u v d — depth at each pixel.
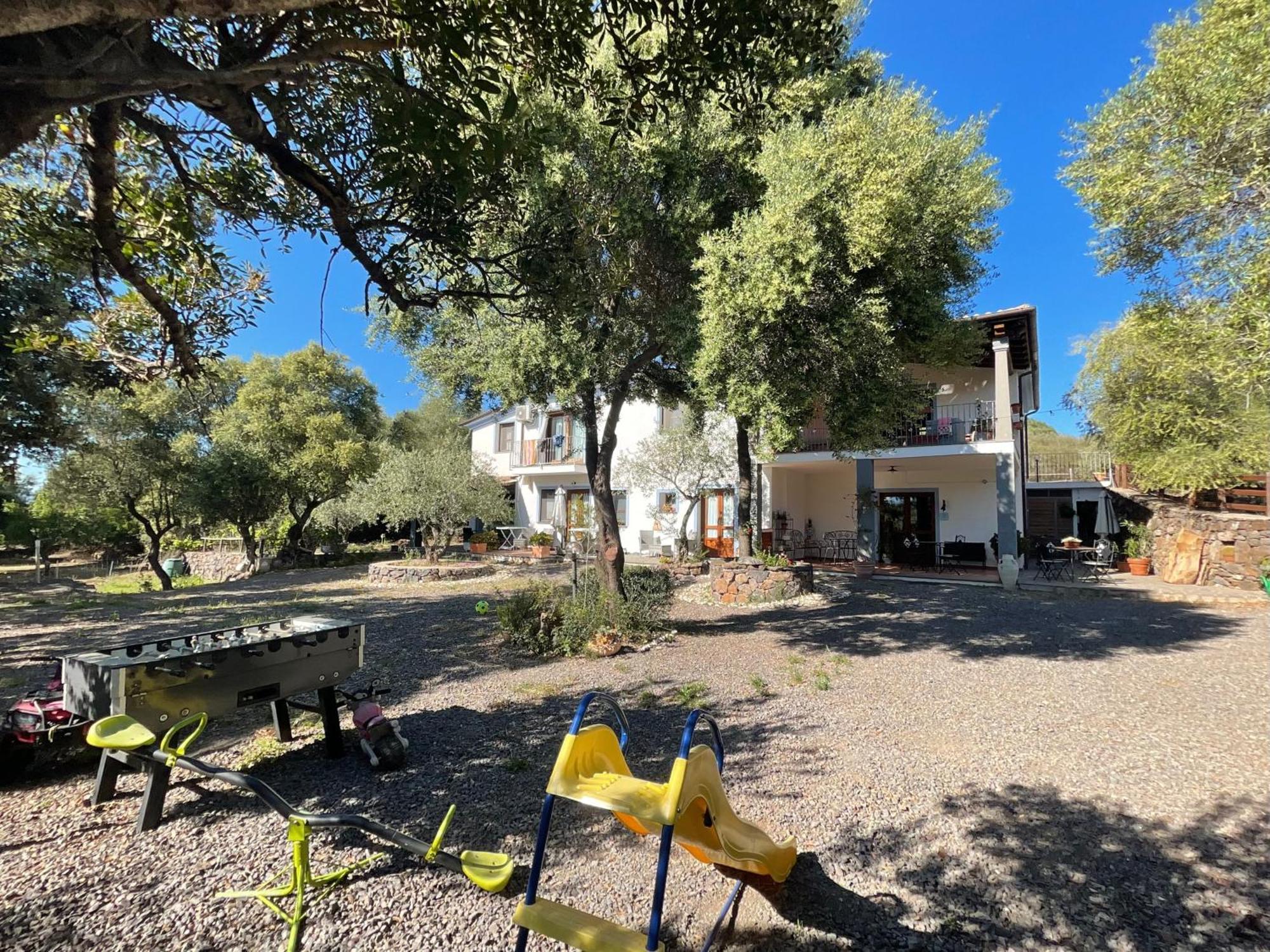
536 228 6.03
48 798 3.70
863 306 6.78
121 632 9.16
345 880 2.88
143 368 6.14
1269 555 11.81
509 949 2.46
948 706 5.48
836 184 6.84
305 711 5.37
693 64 3.61
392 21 3.33
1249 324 5.21
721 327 6.89
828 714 5.30
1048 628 8.98
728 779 4.03
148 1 1.95
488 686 6.22
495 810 3.59
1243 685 6.07
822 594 12.24
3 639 8.73
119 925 2.53
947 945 2.49
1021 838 3.29
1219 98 4.89
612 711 5.39
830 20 3.67
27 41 2.48
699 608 11.21
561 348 7.80
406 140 3.30
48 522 28.58
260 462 21.50
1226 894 2.80
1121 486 17.83
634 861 3.11
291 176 4.17
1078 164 6.03
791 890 2.85
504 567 18.66
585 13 3.37
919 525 18.44
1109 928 2.59
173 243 4.96
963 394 16.78
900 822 3.47
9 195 4.79
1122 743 4.61
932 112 7.53
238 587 15.92
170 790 3.83
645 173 7.22
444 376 10.06
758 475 17.14
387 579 16.59
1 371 7.39
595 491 9.14
